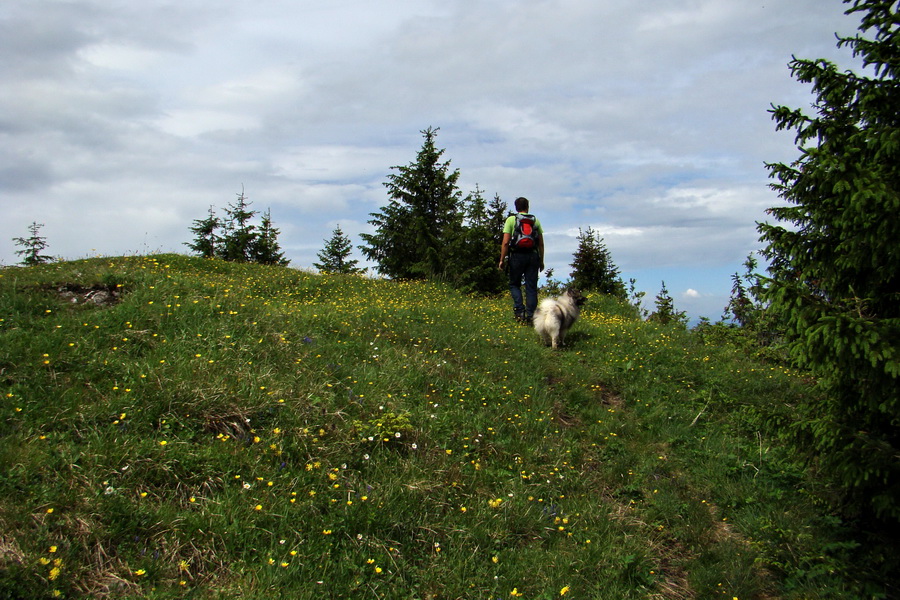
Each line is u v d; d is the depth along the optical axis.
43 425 4.01
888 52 3.71
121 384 4.70
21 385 4.44
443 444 4.95
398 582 3.41
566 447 5.52
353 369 5.92
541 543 4.06
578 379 7.35
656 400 6.97
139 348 5.48
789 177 4.16
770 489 4.98
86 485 3.53
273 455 4.24
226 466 4.01
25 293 6.59
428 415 5.30
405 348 7.11
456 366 6.91
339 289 12.38
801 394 7.24
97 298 7.00
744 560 4.08
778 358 9.10
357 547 3.58
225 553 3.35
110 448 3.85
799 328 3.60
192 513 3.56
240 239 30.95
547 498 4.64
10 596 2.74
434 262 20.44
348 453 4.45
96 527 3.24
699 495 4.96
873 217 3.37
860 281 3.92
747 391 7.45
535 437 5.58
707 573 3.90
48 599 2.81
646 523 4.51
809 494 4.47
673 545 4.34
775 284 3.69
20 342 5.05
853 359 3.38
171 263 13.20
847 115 4.02
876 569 3.76
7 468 3.51
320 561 3.41
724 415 6.73
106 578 3.03
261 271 13.84
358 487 4.09
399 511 3.92
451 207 22.00
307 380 5.32
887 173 3.54
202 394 4.59
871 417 3.77
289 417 4.64
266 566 3.26
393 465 4.44
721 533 4.50
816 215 3.94
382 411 5.14
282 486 3.95
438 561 3.67
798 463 4.57
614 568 3.90
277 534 3.55
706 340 10.20
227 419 4.49
